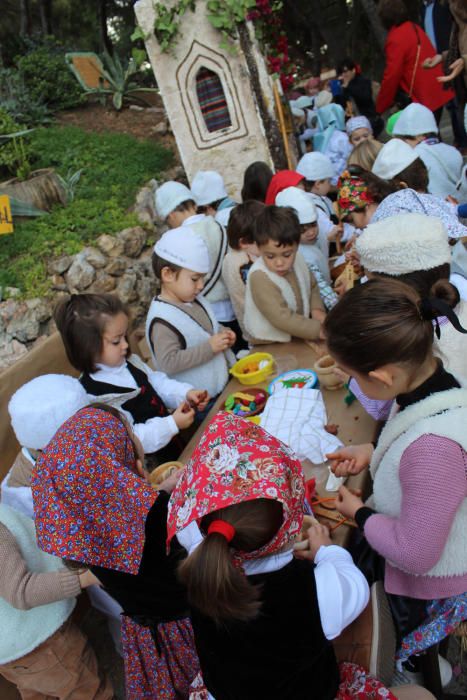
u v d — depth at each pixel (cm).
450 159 367
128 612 163
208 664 128
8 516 182
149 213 562
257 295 270
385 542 131
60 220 519
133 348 312
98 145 638
